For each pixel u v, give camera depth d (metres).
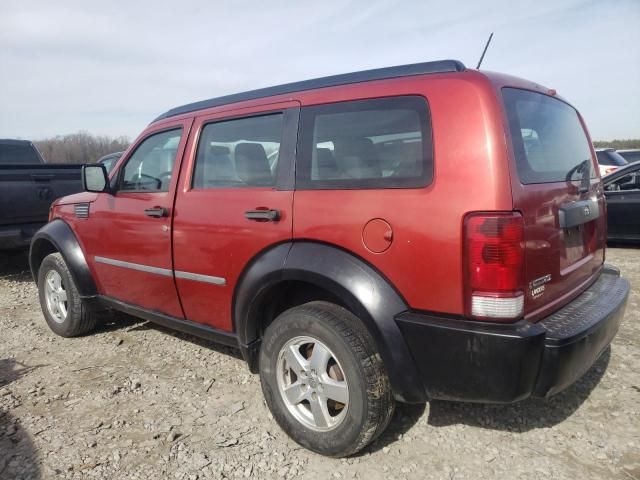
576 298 2.77
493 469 2.55
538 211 2.32
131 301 3.90
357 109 2.58
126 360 4.04
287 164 2.79
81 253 4.26
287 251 2.70
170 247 3.39
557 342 2.19
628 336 4.12
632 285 5.54
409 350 2.33
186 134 3.42
